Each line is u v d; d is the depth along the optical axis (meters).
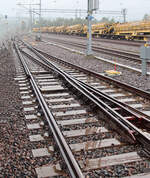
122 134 5.23
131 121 5.95
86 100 7.52
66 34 73.75
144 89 9.05
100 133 5.42
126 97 8.28
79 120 6.21
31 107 7.39
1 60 19.06
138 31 34.97
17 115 6.79
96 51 23.47
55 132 5.24
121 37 40.56
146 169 4.03
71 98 8.22
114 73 11.70
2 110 7.25
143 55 11.30
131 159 4.34
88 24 18.36
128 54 19.77
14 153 4.65
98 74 11.28
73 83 9.93
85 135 5.36
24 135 5.45
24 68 14.03
